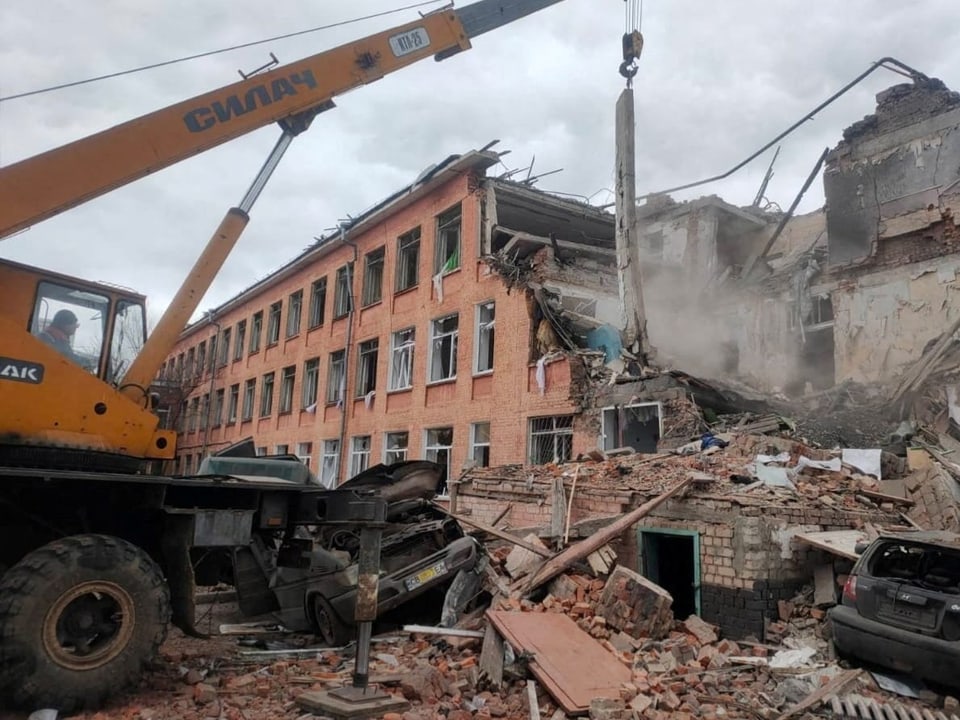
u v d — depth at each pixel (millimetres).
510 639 5852
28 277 5738
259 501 6609
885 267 19000
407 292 21781
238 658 6465
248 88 7367
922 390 14125
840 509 7926
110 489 5754
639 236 27953
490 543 10141
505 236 19438
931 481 8875
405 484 9242
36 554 4824
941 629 5266
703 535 7520
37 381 5305
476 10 8953
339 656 6492
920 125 18922
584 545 7879
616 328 16281
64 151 6262
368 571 5301
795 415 13945
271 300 32469
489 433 17328
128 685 5031
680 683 5516
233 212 7617
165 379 40469
